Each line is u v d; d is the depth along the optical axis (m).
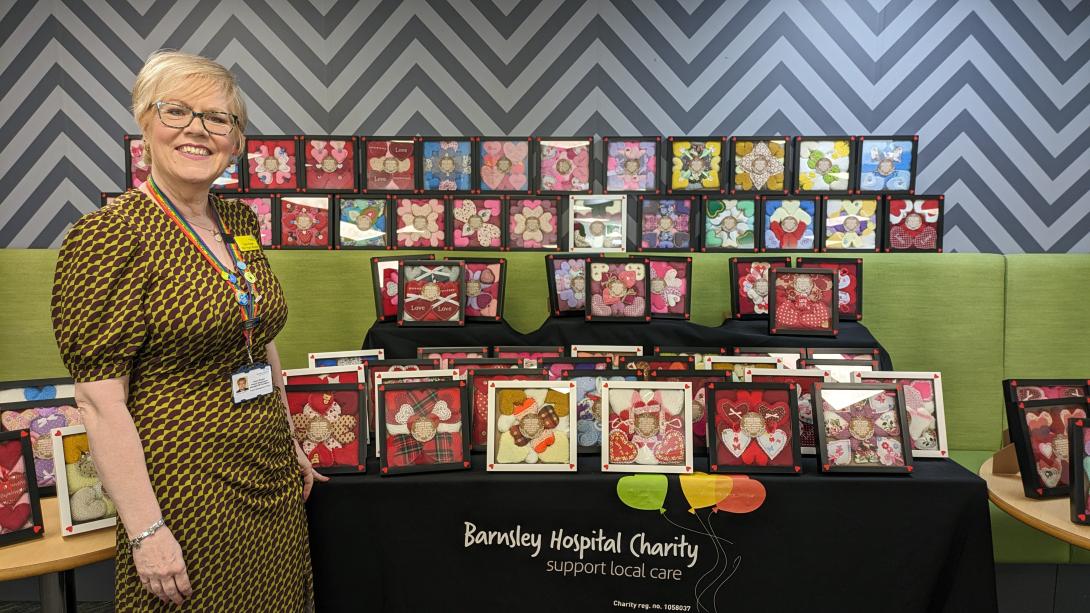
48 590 1.77
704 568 1.97
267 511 1.51
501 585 1.99
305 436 2.04
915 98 3.36
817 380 2.19
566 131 3.44
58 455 1.76
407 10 3.38
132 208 1.34
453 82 3.42
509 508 1.97
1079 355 3.05
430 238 3.08
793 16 3.34
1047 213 3.39
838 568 1.96
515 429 2.06
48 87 3.36
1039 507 1.93
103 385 1.28
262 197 3.07
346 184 3.10
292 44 3.38
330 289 3.03
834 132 3.38
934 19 3.31
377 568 1.97
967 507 1.94
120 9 3.33
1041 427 2.04
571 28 3.39
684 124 3.41
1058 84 3.32
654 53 3.39
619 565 1.98
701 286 3.05
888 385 2.11
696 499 1.96
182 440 1.37
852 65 3.35
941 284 3.04
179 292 1.34
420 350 2.61
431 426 2.06
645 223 3.12
